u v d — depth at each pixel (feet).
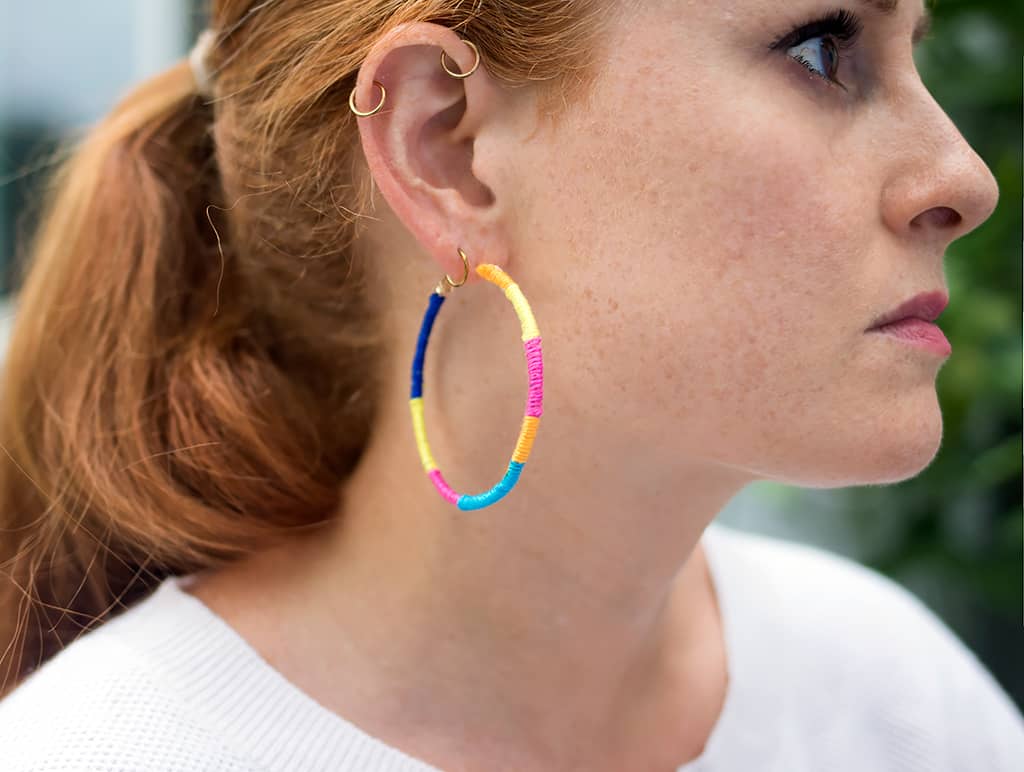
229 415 2.26
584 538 2.06
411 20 1.87
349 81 1.99
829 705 2.63
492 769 2.10
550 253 1.87
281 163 2.13
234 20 2.22
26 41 5.03
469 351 2.01
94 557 2.36
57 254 2.47
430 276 2.06
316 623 2.14
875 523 4.87
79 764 1.81
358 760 1.96
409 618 2.09
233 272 2.44
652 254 1.78
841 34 1.79
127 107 2.54
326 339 2.34
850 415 1.79
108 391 2.34
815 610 2.82
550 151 1.84
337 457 2.39
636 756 2.28
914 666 2.83
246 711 1.96
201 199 2.46
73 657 2.05
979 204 1.82
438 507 2.08
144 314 2.35
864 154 1.79
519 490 2.03
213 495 2.30
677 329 1.78
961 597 5.35
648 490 2.01
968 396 4.11
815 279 1.75
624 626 2.16
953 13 4.15
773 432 1.81
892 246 1.82
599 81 1.78
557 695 2.16
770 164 1.72
